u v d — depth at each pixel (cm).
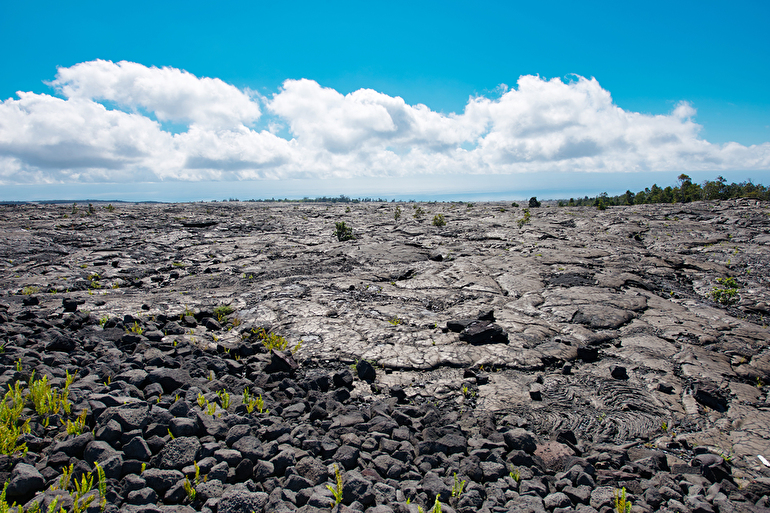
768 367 899
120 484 390
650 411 703
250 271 1795
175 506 371
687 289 1625
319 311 1159
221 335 981
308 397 669
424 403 714
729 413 704
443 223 3300
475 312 1199
